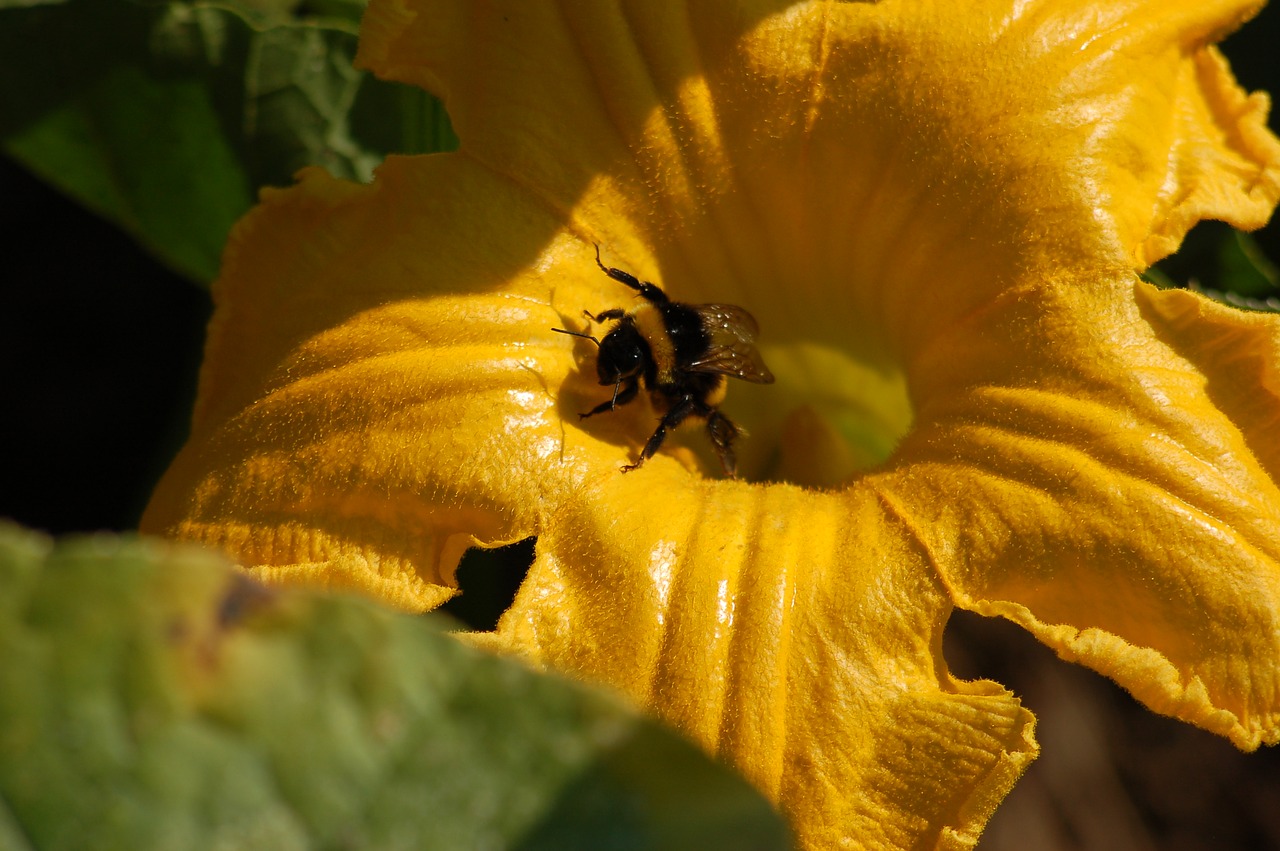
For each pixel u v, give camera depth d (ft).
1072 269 1.20
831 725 1.15
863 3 1.24
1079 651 1.15
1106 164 1.21
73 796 0.99
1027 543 1.17
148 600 0.99
